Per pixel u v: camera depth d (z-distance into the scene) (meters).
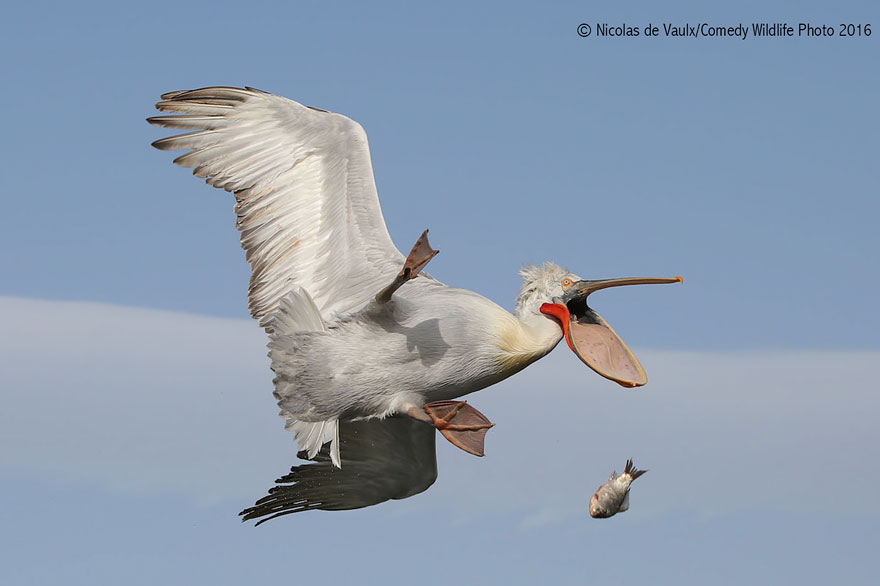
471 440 11.98
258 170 13.77
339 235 13.09
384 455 13.72
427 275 12.55
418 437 13.38
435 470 13.70
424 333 11.45
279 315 11.50
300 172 13.57
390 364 11.47
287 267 13.31
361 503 14.12
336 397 11.55
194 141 14.07
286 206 13.52
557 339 12.31
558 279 12.64
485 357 11.62
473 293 12.04
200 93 14.17
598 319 12.84
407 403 11.54
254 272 13.53
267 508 14.07
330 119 13.70
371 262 12.75
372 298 12.35
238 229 13.73
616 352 12.48
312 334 11.45
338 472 14.00
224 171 13.91
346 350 11.45
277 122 13.85
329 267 13.02
